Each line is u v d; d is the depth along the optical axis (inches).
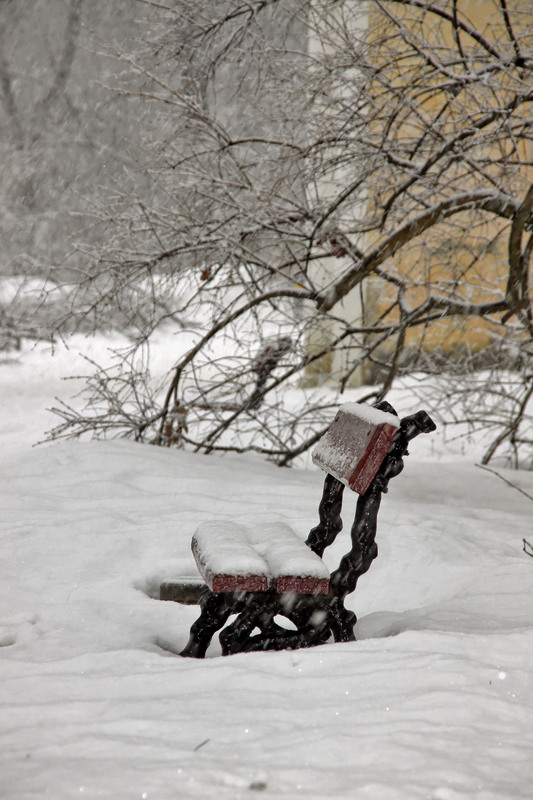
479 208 393.4
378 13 421.4
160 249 457.1
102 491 317.7
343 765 121.6
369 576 247.6
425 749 126.0
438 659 159.5
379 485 187.6
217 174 472.7
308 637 183.8
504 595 221.0
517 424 450.0
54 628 202.1
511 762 123.0
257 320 454.3
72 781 116.0
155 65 463.2
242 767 120.3
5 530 269.6
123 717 137.0
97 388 450.0
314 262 554.6
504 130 373.7
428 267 488.4
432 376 483.5
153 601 223.0
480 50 434.9
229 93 498.0
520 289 381.1
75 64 1167.0
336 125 434.3
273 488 330.6
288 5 437.7
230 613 186.1
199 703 142.9
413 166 412.8
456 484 406.6
